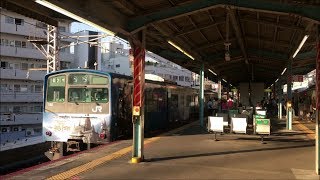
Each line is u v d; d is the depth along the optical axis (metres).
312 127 21.03
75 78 14.94
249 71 28.72
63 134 14.88
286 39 14.70
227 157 10.94
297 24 11.30
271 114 33.25
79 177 8.35
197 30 12.94
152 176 8.43
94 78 14.76
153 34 12.58
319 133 8.75
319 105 8.80
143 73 10.42
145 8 9.49
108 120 14.48
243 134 16.89
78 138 14.68
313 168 9.34
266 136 16.42
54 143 15.15
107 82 14.63
